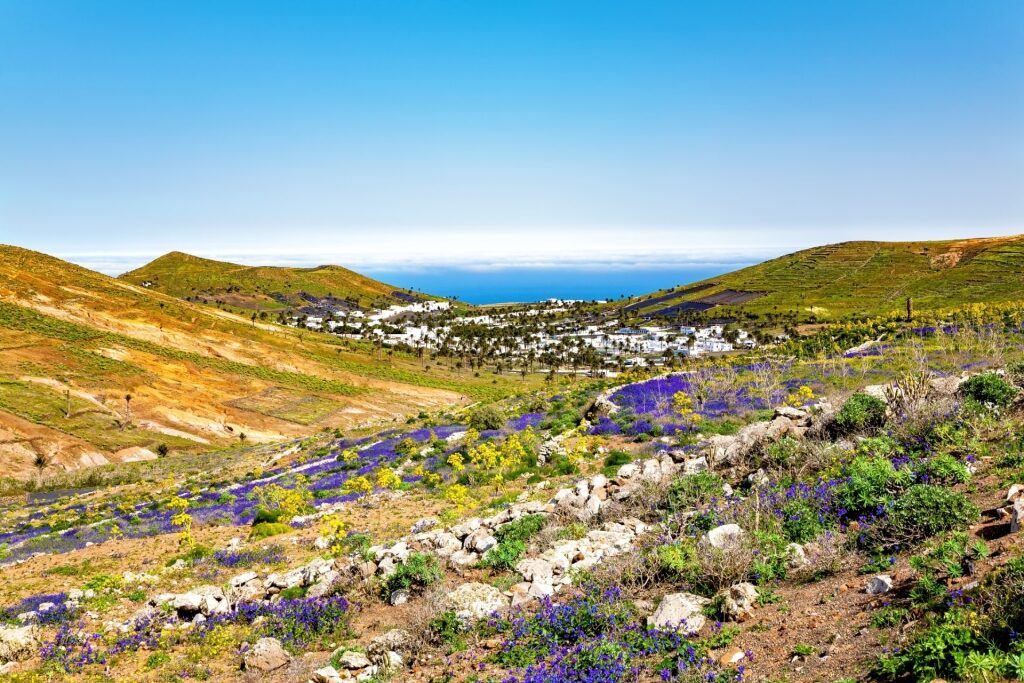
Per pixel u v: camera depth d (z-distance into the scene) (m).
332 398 158.75
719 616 9.30
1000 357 35.69
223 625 14.44
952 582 7.76
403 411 158.88
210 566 20.53
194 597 15.49
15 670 12.51
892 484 11.94
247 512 32.16
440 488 29.47
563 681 8.35
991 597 6.74
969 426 14.45
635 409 37.62
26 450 90.56
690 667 7.83
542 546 15.18
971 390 16.64
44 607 16.25
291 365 177.88
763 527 12.19
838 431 18.36
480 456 28.84
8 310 144.62
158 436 110.38
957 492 10.28
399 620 13.14
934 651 6.24
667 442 28.98
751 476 16.36
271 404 144.88
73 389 119.88
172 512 35.12
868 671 6.63
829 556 10.10
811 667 7.11
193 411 127.00
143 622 14.72
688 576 10.92
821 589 9.33
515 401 62.84
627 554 12.69
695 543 12.08
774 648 7.89
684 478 17.00
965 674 5.86
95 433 103.69
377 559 16.89
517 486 26.47
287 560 20.56
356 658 11.05
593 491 19.33
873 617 7.71
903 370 39.03
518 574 13.53
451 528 18.86
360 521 24.42
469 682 9.19
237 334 188.62
